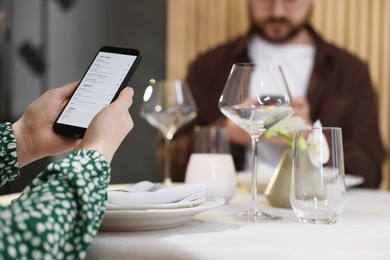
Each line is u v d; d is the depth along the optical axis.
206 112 3.02
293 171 1.03
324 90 2.96
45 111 1.05
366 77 2.93
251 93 1.07
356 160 2.83
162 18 3.15
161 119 2.23
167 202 0.94
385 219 1.07
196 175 1.35
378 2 2.93
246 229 0.94
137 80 3.18
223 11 3.06
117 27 3.21
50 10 3.26
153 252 0.78
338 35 2.97
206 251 0.77
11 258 0.65
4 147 1.02
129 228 0.90
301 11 3.00
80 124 1.00
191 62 3.08
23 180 3.24
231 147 2.90
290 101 1.09
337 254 0.77
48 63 3.26
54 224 0.69
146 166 3.17
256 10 3.03
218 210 1.21
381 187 2.92
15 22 3.29
